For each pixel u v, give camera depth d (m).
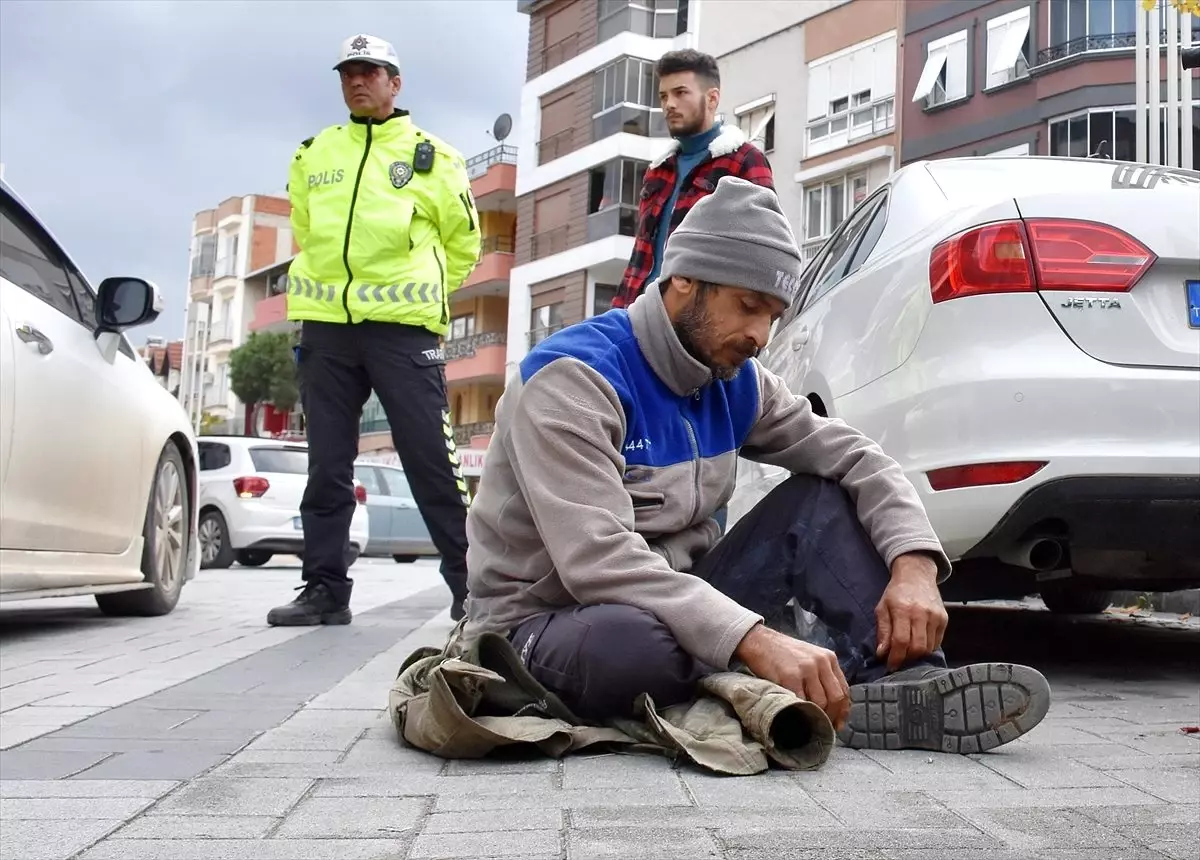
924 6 27.75
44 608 6.49
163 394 6.05
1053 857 1.63
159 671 3.73
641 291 4.58
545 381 2.44
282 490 13.95
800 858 1.61
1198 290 3.45
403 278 5.13
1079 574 3.66
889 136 28.39
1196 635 5.46
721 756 2.16
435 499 5.23
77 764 2.29
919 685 2.38
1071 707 3.22
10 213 4.76
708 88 4.45
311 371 5.30
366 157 5.22
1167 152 7.81
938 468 3.44
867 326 3.93
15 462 4.37
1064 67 25.30
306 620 5.37
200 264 65.56
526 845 1.68
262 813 1.89
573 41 35.75
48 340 4.71
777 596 2.57
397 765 2.27
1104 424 3.32
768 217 2.45
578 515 2.36
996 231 3.45
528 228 36.81
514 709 2.42
